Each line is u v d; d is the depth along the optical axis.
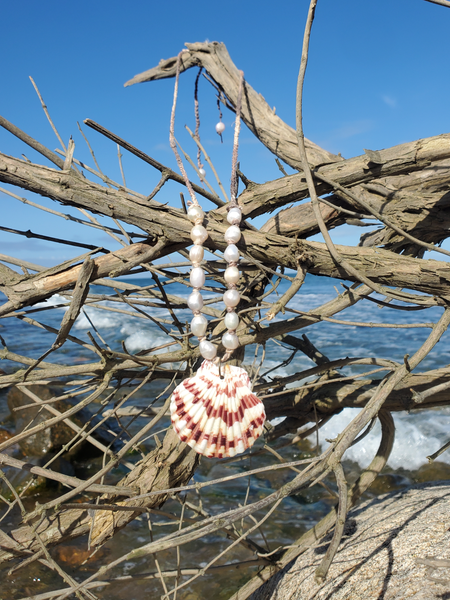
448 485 0.40
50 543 0.30
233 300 0.28
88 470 0.75
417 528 0.32
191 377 0.30
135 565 0.51
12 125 0.29
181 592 0.47
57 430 0.77
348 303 0.31
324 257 0.29
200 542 0.55
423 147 0.29
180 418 0.28
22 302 0.28
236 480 0.71
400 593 0.26
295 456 0.79
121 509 0.28
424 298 0.27
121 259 0.28
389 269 0.28
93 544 0.31
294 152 0.43
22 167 0.27
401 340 1.56
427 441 0.78
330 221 0.37
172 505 0.64
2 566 0.50
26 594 0.46
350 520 0.38
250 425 0.28
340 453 0.23
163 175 0.31
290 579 0.34
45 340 1.72
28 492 0.66
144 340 1.66
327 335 1.70
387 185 0.35
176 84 0.29
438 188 0.35
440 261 0.27
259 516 0.61
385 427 0.39
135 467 0.33
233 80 0.46
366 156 0.31
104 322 2.04
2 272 0.28
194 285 0.28
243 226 0.31
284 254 0.29
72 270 0.28
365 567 0.30
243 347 0.36
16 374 0.28
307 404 0.40
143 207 0.28
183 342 0.31
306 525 0.59
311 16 0.24
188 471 0.33
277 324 0.32
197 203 0.28
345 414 0.88
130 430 0.86
